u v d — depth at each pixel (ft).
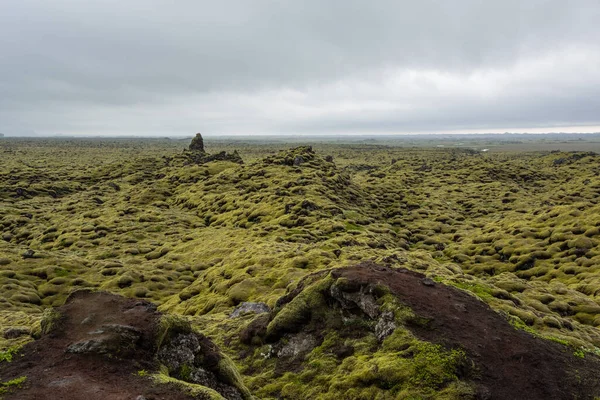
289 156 575.79
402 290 81.20
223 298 161.68
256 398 65.57
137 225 359.25
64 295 207.21
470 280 126.62
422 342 66.85
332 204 363.35
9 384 47.14
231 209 388.98
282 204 354.13
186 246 291.99
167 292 212.23
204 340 65.77
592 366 67.56
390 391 60.70
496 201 492.95
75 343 55.88
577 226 268.41
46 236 339.36
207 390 50.11
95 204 467.93
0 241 311.47
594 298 166.81
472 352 65.57
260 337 87.92
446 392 57.88
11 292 197.88
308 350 79.00
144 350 57.77
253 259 204.74
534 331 78.59
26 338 101.24
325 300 86.12
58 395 45.68
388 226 359.87
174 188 538.06
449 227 372.79
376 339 73.61
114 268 240.32
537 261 241.14
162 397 47.70
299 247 222.48
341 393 64.03
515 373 62.54
